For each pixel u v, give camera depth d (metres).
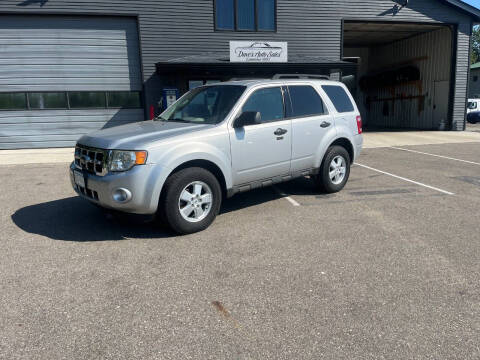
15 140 13.38
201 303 3.06
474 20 17.30
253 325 2.77
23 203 6.08
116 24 13.51
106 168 4.18
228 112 4.92
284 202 5.96
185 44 14.07
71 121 13.66
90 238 4.47
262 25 14.88
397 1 16.23
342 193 6.50
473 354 2.46
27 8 12.60
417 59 20.42
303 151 5.75
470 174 8.12
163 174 4.19
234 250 4.10
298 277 3.49
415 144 13.63
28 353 2.48
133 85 13.93
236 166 4.93
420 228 4.77
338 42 15.71
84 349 2.52
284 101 5.55
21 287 3.33
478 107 27.28
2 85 13.02
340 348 2.52
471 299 3.12
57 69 13.28
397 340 2.60
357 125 6.68
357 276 3.51
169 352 2.49
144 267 3.71
